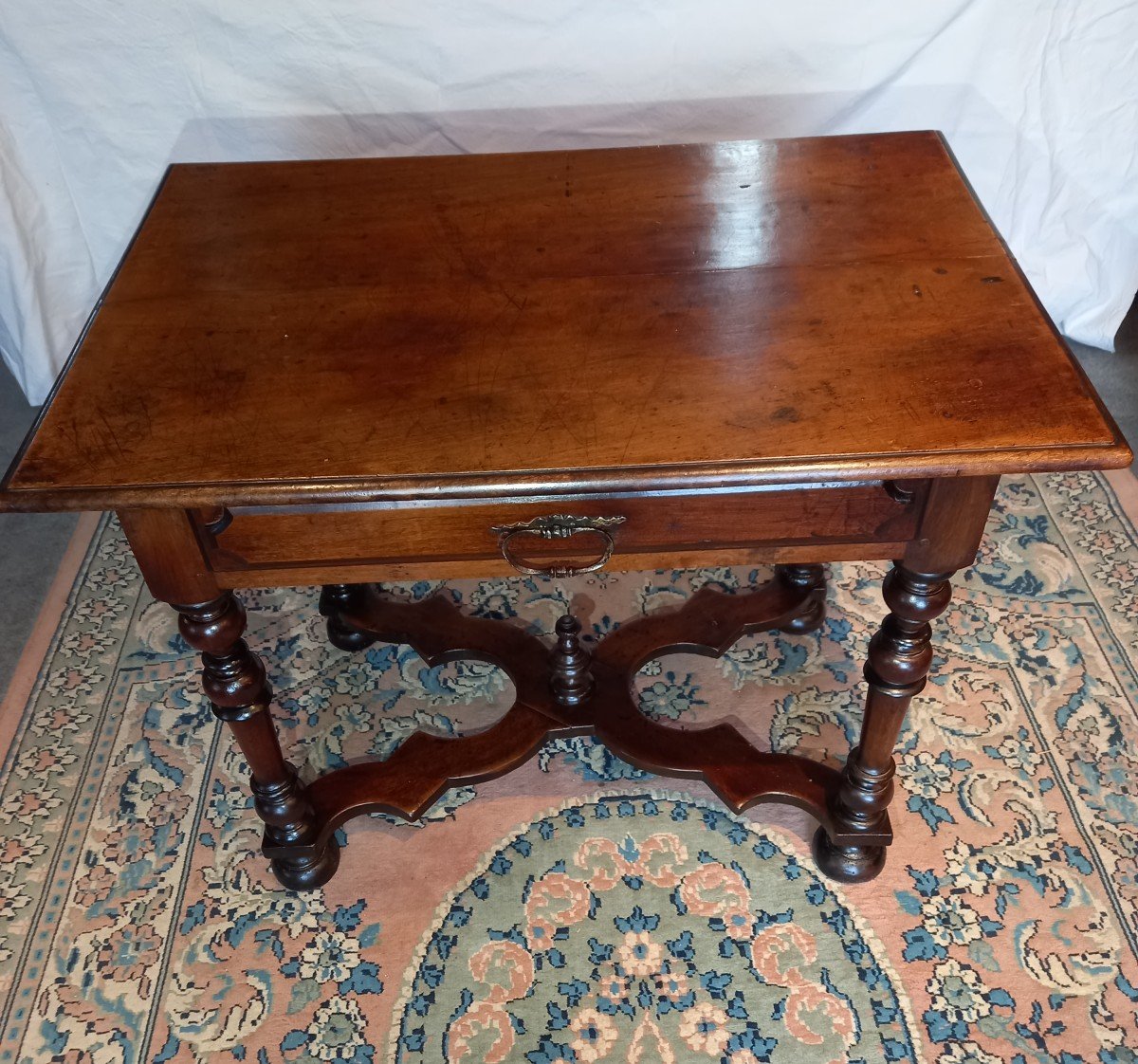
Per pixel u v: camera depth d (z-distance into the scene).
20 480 0.91
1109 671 1.53
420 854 1.37
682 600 1.67
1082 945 1.25
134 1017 1.23
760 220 1.19
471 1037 1.20
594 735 1.43
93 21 1.59
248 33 1.62
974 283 1.08
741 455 0.90
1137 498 1.78
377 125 1.75
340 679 1.58
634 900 1.32
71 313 1.92
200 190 1.28
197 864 1.37
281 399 0.98
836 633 1.62
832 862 1.32
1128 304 1.95
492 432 0.93
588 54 1.67
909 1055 1.17
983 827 1.37
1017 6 1.63
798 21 1.65
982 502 0.96
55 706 1.55
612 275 1.11
